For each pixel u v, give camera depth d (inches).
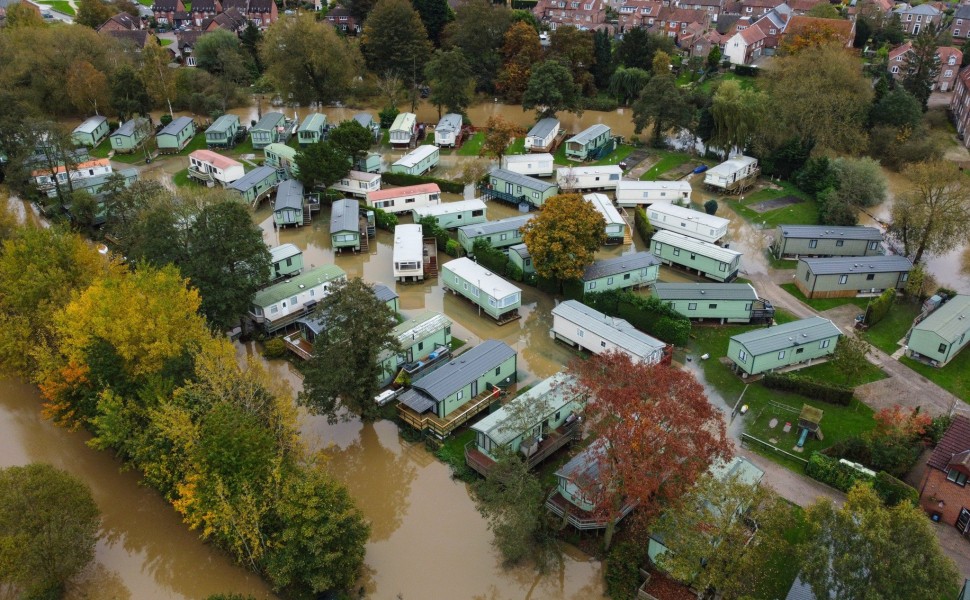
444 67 4975.4
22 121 3922.2
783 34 6102.4
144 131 4904.0
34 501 1723.7
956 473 1815.9
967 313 2600.9
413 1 6294.3
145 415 2049.7
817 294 2982.3
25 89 4972.9
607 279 2962.6
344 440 2317.9
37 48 5103.3
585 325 2635.3
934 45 4768.7
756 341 2488.9
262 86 5782.5
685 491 1641.2
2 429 2400.3
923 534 1432.1
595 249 2955.2
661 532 1675.7
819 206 3791.8
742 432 2258.9
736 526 1610.5
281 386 2546.8
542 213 2955.2
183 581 1862.7
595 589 1808.6
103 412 2113.7
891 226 3223.4
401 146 4832.7
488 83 5880.9
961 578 1688.0
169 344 2166.6
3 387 2605.8
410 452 2261.3
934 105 5172.2
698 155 4606.3
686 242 3230.8
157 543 1971.0
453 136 4739.2
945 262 3275.1
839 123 4143.7
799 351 2516.0
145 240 2699.3
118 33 6422.2
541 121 4918.8
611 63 5762.8
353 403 2198.6
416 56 5718.5
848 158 3838.6
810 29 5634.8
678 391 1667.1
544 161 4242.1
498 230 3373.5
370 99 5797.2
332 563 1705.2
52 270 2480.3
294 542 1696.6
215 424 1827.0
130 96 5083.7
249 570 1862.7
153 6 7608.3
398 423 2356.1
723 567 1608.0
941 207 2989.7
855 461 2092.8
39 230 2763.3
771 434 2246.6
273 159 4352.9
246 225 2689.5
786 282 3134.8
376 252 3535.9
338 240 3427.7
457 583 1839.3
